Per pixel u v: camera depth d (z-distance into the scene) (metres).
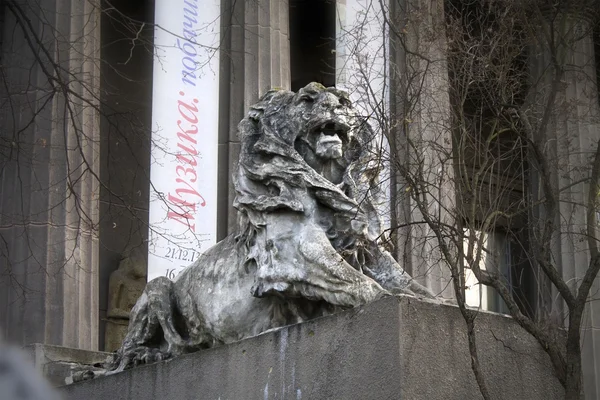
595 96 26.67
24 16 21.11
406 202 18.20
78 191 24.69
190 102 26.09
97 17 26.03
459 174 15.88
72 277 24.45
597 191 15.41
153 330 14.84
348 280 12.79
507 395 12.48
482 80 16.19
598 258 13.15
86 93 25.14
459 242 13.38
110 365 15.20
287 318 13.45
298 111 13.87
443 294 22.69
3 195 24.73
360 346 12.11
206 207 25.52
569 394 12.45
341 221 13.52
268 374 12.86
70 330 24.19
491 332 12.58
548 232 14.02
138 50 29.25
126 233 27.45
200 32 26.72
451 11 21.22
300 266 13.12
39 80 24.73
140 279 27.28
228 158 26.98
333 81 31.69
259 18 27.94
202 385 13.50
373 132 14.70
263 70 27.70
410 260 19.16
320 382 12.34
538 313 17.83
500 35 16.98
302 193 13.49
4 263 24.39
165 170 25.25
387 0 23.97
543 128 14.80
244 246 13.91
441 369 12.00
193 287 14.51
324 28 32.19
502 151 19.25
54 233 24.45
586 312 26.81
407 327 11.89
